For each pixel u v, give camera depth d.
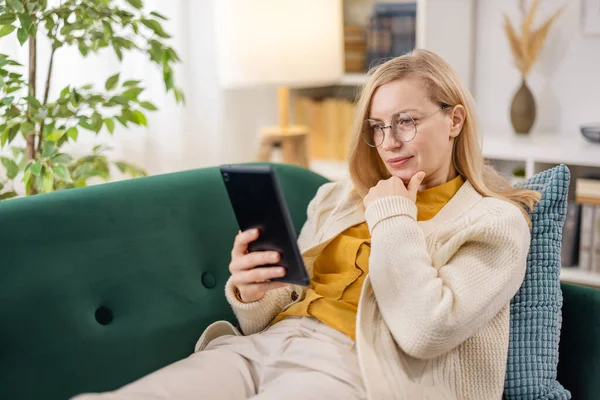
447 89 1.43
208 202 1.63
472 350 1.35
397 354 1.30
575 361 1.48
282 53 2.43
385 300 1.31
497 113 2.94
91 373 1.37
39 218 1.38
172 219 1.56
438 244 1.39
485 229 1.33
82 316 1.38
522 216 1.39
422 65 1.43
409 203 1.36
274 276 1.27
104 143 2.36
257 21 2.41
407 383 1.28
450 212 1.44
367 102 1.45
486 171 1.56
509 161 2.90
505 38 2.86
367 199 1.39
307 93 3.28
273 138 2.68
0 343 1.27
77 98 1.72
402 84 1.40
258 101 3.09
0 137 1.74
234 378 1.37
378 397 1.24
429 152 1.41
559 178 1.49
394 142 1.41
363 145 1.52
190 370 1.36
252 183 1.21
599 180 2.50
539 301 1.44
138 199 1.52
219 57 2.53
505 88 2.90
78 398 1.19
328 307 1.40
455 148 1.49
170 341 1.50
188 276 1.55
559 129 2.82
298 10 2.43
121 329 1.43
